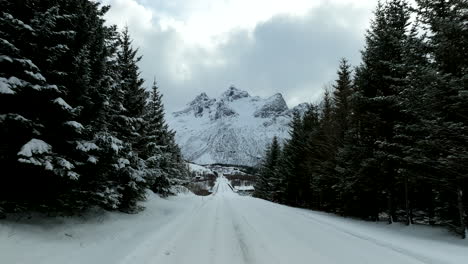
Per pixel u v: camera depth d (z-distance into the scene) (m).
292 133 31.84
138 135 13.24
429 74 8.85
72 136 7.93
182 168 39.06
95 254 6.17
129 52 14.73
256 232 9.66
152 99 24.41
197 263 5.88
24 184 7.20
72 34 7.27
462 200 9.46
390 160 11.91
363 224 12.72
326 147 21.23
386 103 12.31
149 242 7.71
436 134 9.10
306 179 28.55
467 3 9.03
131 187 11.93
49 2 7.27
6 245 5.41
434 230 10.17
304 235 9.26
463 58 9.27
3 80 6.16
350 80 20.03
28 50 6.91
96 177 9.34
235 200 29.39
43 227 7.15
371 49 13.32
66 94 7.57
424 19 10.19
